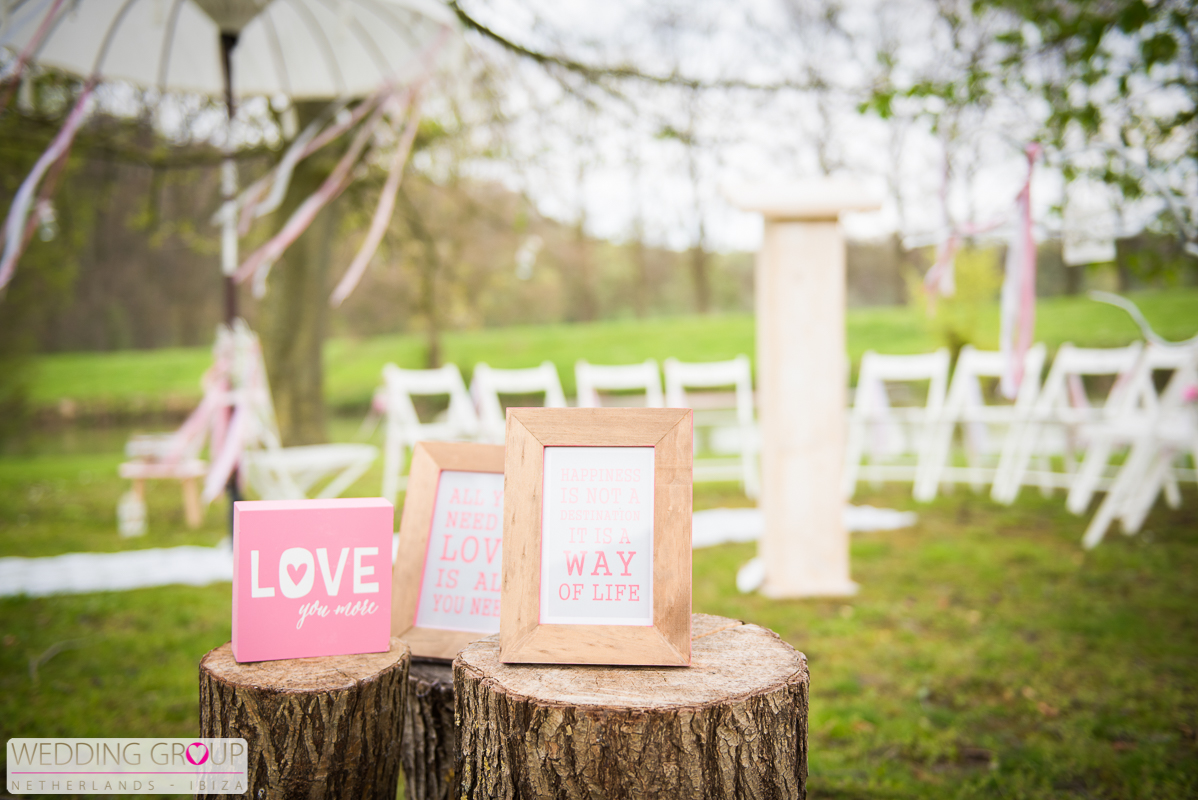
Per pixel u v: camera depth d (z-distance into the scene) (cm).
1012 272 328
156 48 373
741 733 124
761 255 384
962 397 605
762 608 360
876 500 627
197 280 2141
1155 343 458
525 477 141
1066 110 373
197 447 559
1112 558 434
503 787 126
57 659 309
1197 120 366
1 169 685
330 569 147
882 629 334
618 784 120
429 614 168
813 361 375
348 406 1725
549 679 131
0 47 325
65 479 817
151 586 409
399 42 394
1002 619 343
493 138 675
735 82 604
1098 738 240
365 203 827
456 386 574
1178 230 375
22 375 1504
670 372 633
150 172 829
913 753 234
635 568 139
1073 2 389
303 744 130
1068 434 605
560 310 2477
